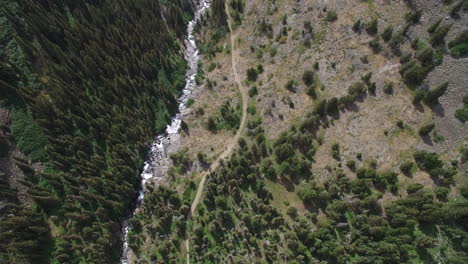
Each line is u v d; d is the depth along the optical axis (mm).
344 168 74938
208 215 80625
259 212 76938
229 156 88688
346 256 64750
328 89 86125
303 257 66688
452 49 76125
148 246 82250
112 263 81688
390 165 71875
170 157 93812
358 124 78438
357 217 67438
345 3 92438
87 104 90812
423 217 61938
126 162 91125
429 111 74125
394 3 86500
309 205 74125
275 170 80438
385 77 80750
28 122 88000
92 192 85062
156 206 85062
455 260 57156
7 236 75000
